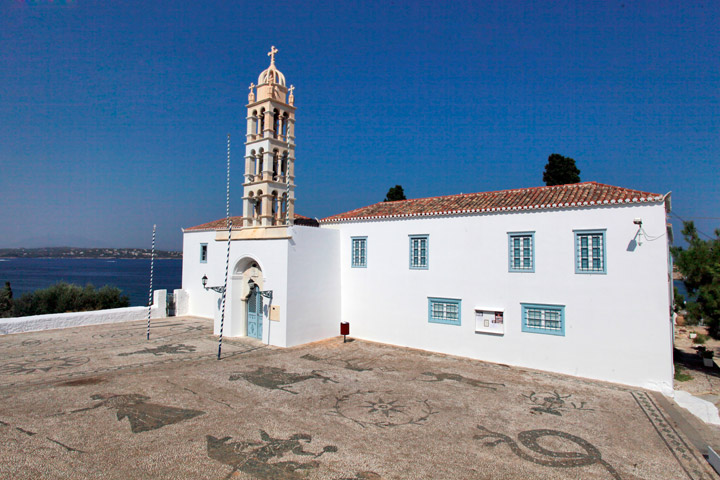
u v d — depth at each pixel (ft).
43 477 21.85
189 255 88.53
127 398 34.88
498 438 28.86
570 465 25.27
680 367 53.06
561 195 49.60
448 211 54.29
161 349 54.39
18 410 31.81
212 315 82.38
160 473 22.65
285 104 65.31
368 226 62.75
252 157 65.62
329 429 29.55
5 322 63.62
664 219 40.81
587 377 44.16
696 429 32.01
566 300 45.73
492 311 50.19
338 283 64.95
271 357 50.78
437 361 50.26
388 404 35.09
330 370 45.42
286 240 57.00
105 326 72.43
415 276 57.52
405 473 23.62
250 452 25.54
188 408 32.94
